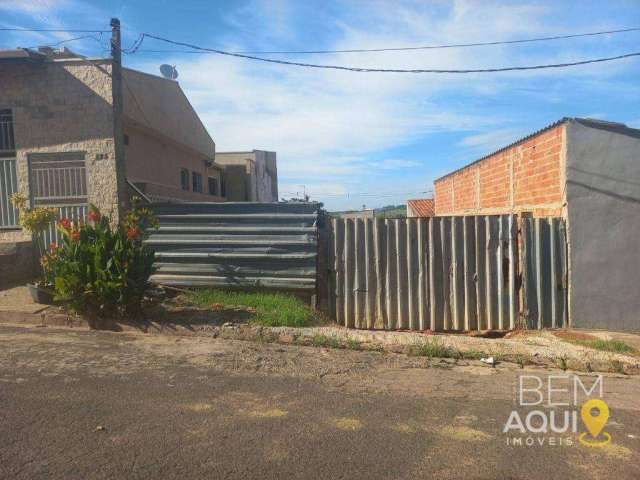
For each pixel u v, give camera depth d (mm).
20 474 3346
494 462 3791
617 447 4129
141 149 13742
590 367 6734
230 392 5172
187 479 3369
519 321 8781
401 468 3646
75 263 7594
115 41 10391
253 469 3541
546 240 8734
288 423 4406
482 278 8875
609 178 8469
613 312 8578
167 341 7250
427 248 8945
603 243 8523
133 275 7930
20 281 10133
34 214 9242
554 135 9039
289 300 8883
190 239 9438
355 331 7980
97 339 7164
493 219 8844
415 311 8969
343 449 3926
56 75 10445
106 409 4539
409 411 4828
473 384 5840
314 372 6062
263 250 9273
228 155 30766
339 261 9125
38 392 4895
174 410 4594
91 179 10391
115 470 3445
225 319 8055
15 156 10844
